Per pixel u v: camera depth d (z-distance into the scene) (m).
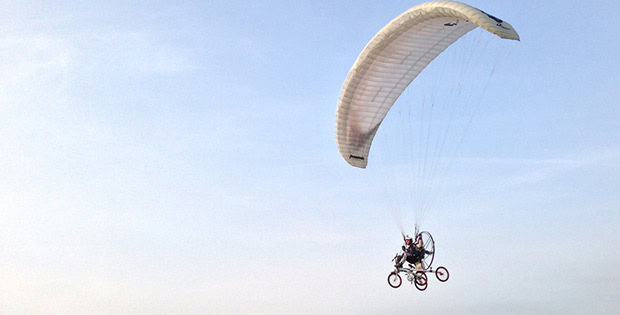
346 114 26.20
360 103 26.08
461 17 22.41
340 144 26.69
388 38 24.41
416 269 23.72
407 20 23.75
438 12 22.89
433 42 25.27
